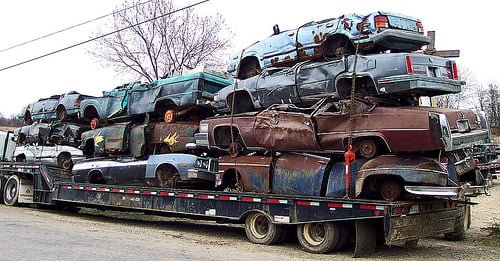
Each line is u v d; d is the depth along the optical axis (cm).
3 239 884
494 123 5028
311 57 1002
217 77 1202
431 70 841
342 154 874
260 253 851
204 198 1045
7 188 1677
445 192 774
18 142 1766
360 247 831
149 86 1273
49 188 1479
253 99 1043
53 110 1631
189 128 1177
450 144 771
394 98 880
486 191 909
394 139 796
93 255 753
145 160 1223
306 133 885
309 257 830
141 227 1205
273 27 1105
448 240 1066
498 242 1022
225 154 1134
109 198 1275
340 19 952
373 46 912
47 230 1033
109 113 1373
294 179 916
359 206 810
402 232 796
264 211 941
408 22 933
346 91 897
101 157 1370
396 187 815
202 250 852
